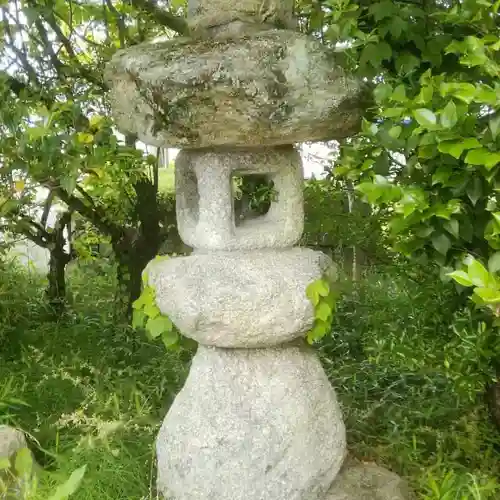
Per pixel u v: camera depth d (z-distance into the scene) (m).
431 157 1.63
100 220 3.61
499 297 1.30
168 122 1.73
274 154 2.00
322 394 2.17
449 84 1.51
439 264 1.86
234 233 2.00
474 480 2.06
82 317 3.84
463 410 2.76
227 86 1.64
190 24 1.96
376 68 1.87
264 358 2.10
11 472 2.06
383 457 2.49
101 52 3.38
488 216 1.78
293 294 1.92
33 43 3.30
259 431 2.03
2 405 2.57
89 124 2.79
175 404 2.20
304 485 2.05
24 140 2.49
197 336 1.95
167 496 2.13
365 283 3.84
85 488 2.13
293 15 2.04
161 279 2.01
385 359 3.27
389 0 1.85
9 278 4.04
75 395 2.96
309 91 1.71
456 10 1.75
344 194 3.71
